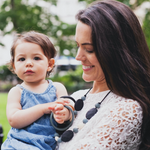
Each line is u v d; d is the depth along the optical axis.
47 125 1.37
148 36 7.00
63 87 1.58
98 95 1.39
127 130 1.15
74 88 10.49
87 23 1.21
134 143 1.20
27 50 1.43
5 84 12.15
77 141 1.23
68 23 10.71
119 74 1.21
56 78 10.94
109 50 1.17
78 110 1.42
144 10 8.01
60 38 10.52
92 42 1.20
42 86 1.49
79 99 1.45
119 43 1.19
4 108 6.62
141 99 1.22
